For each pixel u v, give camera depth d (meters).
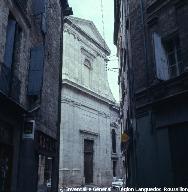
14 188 10.11
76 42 37.91
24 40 11.41
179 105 10.22
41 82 11.62
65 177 30.56
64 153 31.28
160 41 11.38
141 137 12.34
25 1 11.63
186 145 9.87
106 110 42.34
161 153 10.84
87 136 36.34
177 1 11.23
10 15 10.30
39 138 12.84
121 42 24.75
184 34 10.61
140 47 13.30
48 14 15.15
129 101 15.69
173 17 11.41
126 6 16.28
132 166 14.37
